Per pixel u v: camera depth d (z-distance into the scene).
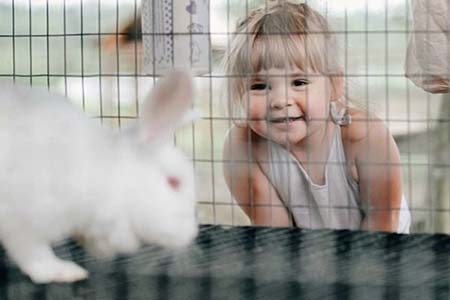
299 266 1.93
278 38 2.34
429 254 2.00
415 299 1.78
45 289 1.79
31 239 1.71
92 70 2.53
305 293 1.81
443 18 2.25
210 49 2.22
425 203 2.60
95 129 1.71
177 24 2.15
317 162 2.40
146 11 2.18
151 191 1.66
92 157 1.65
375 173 2.39
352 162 2.40
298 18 2.35
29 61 2.52
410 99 2.48
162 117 1.68
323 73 2.37
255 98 2.39
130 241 1.71
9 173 1.64
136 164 1.66
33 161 1.64
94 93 2.50
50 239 1.72
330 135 2.39
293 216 2.44
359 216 2.41
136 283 1.83
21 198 1.64
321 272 1.90
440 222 2.60
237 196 2.45
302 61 2.36
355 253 2.02
